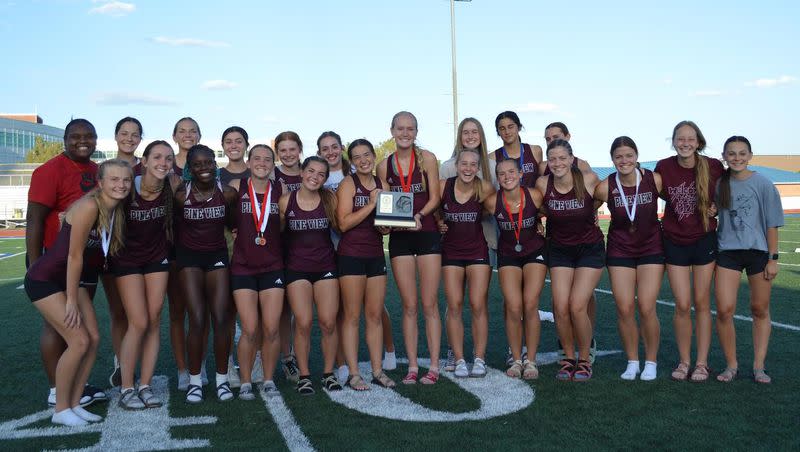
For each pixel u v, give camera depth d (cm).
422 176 529
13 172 4088
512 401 470
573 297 521
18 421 442
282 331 549
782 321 732
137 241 463
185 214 473
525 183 602
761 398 462
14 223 3719
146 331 476
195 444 389
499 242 546
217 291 484
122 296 467
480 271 534
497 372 559
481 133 552
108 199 433
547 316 805
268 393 494
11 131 7488
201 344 483
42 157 6312
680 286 517
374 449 377
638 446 376
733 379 514
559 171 509
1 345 691
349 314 513
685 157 504
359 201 510
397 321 804
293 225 493
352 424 423
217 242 484
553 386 509
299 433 406
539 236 539
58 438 404
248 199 488
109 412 460
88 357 449
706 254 513
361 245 509
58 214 471
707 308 520
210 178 467
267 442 391
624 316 522
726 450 366
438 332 538
